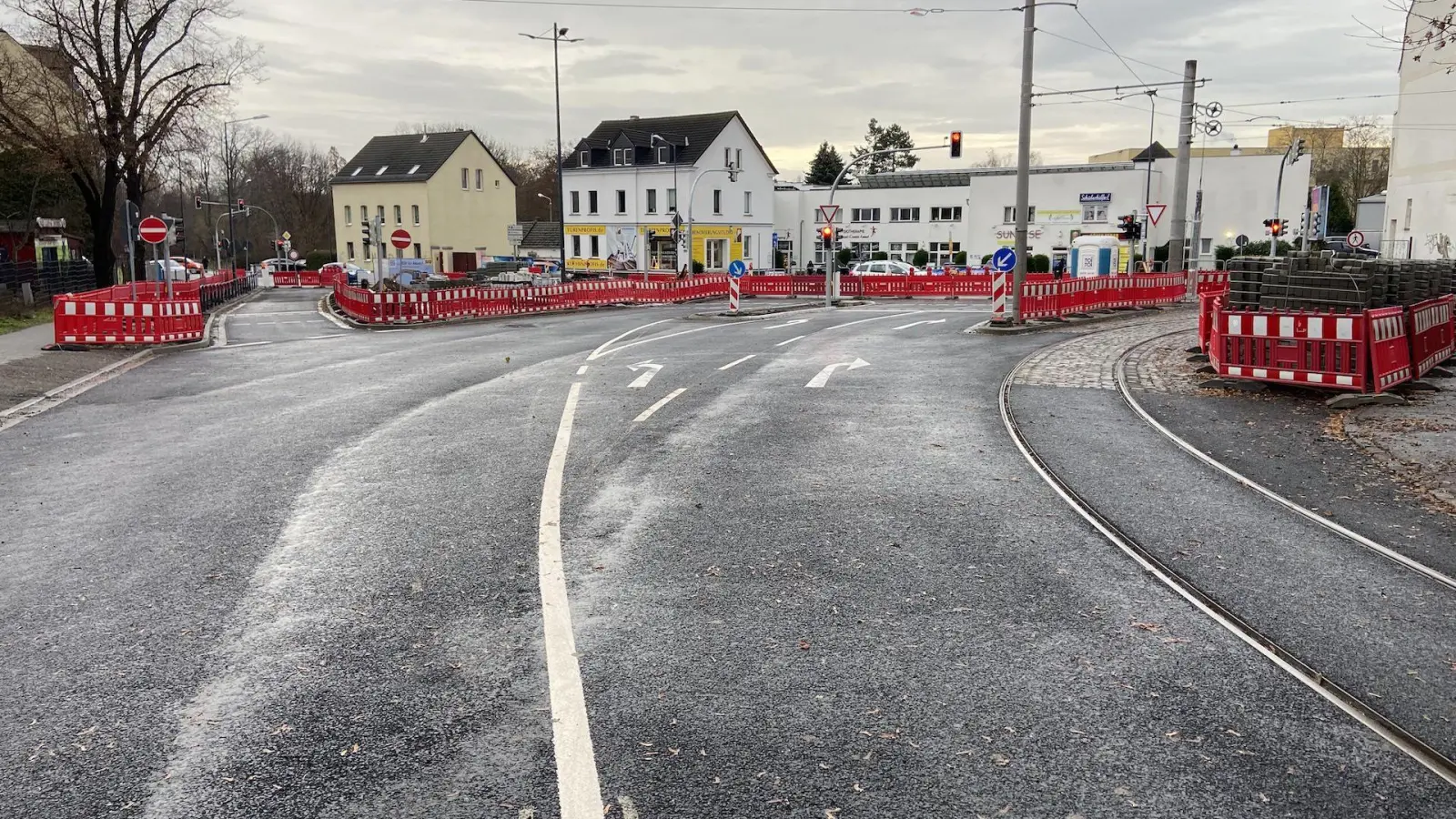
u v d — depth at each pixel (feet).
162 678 15.23
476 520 23.84
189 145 125.70
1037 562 20.88
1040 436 34.81
